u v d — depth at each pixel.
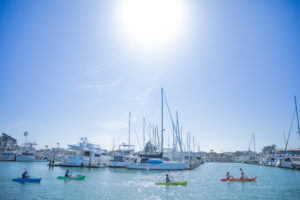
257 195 30.36
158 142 83.00
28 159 101.31
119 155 69.81
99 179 43.50
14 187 32.69
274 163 106.12
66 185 35.44
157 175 52.75
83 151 71.19
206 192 32.03
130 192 31.08
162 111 68.88
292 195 30.59
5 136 138.38
